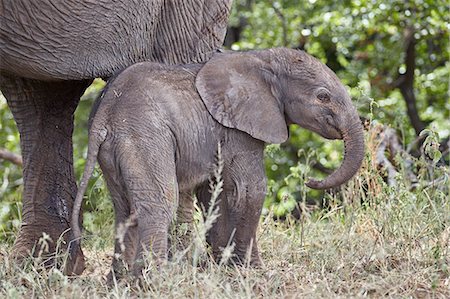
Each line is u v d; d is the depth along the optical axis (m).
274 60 10.91
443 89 26.08
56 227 11.76
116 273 10.07
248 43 25.47
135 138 9.96
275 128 10.75
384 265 10.62
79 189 9.95
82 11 10.57
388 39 24.94
